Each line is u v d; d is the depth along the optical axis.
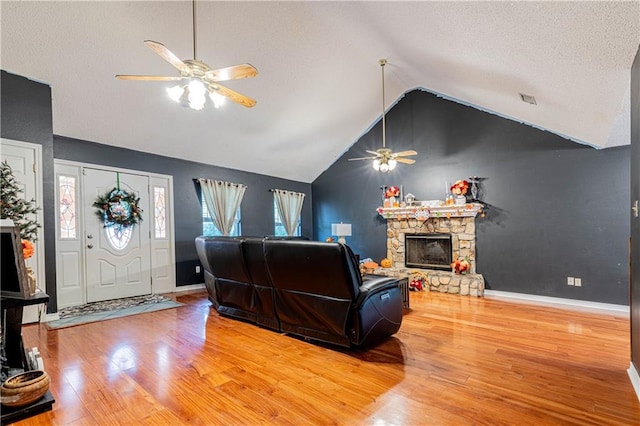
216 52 3.88
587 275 4.44
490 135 5.31
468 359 2.65
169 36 3.52
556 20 2.09
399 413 1.90
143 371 2.45
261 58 4.22
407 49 4.00
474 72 3.71
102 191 4.82
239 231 6.65
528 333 3.26
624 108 3.07
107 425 1.80
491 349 2.85
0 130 3.45
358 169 7.16
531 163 4.91
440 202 5.78
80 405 1.99
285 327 3.28
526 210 4.95
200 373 2.42
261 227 7.10
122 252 5.00
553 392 2.12
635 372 2.19
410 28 3.27
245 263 3.38
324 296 2.88
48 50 3.35
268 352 2.82
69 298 4.45
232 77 2.58
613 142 4.15
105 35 3.36
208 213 6.14
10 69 3.46
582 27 2.05
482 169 5.38
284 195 7.44
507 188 5.12
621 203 4.22
